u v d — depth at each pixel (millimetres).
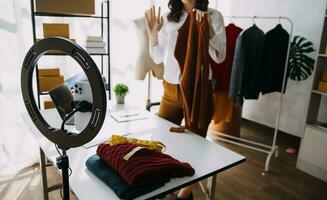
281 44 2811
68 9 2010
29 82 912
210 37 1678
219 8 3721
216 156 1345
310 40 3221
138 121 1781
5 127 2340
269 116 3746
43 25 2035
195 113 1724
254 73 2697
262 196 2287
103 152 1149
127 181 989
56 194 2158
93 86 737
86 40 2287
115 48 2840
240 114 3338
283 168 2770
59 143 894
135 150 1097
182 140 1513
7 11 2156
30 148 2520
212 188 1531
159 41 1963
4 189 2209
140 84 3117
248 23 3764
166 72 1883
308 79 3287
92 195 981
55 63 2502
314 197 2305
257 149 2932
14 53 2252
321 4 3062
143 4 2877
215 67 2771
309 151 2660
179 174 1128
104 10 2684
